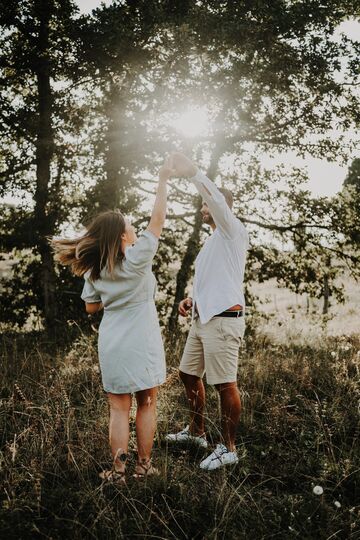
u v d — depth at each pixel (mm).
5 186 9797
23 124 9648
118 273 2822
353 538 2406
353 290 17984
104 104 10039
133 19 8508
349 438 3617
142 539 2322
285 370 5160
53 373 4965
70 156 9781
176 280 10586
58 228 9828
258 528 2453
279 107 9656
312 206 10211
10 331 9656
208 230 10594
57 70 9258
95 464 3025
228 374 3307
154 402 2953
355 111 9305
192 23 8164
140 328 2869
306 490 2908
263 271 10844
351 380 4789
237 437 3695
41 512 2490
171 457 3162
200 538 2447
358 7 8766
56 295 10430
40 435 3158
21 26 9234
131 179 10156
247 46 7992
